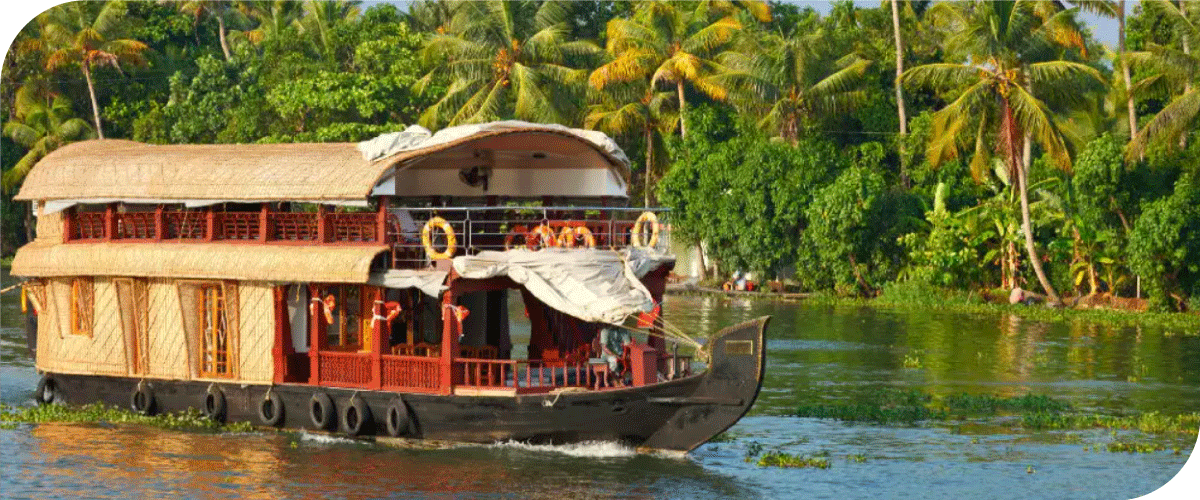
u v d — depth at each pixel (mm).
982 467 31000
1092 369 45875
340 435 32438
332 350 34188
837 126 82812
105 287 35219
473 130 31922
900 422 36250
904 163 77688
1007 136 66375
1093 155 65375
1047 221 69812
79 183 35406
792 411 37812
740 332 29406
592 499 27531
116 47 90312
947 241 70625
